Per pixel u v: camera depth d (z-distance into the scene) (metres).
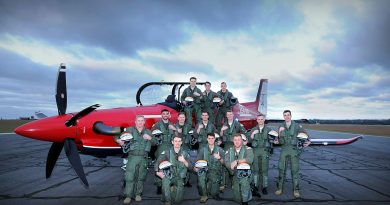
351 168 7.80
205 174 4.31
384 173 6.99
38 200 4.41
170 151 4.23
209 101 6.43
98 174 6.75
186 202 4.33
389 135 28.86
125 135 4.26
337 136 24.08
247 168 3.93
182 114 5.55
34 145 15.61
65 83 5.84
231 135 5.51
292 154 4.67
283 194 4.82
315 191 5.03
